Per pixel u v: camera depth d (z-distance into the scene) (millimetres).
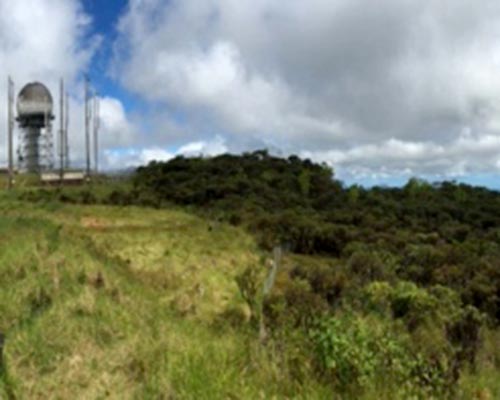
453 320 8938
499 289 23656
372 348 5918
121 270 15617
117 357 6066
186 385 5250
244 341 6773
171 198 56125
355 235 41031
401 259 31000
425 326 9820
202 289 14781
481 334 8172
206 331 7898
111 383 5492
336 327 6008
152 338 6676
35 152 70188
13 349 6156
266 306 8562
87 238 23047
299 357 5840
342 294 14062
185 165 65750
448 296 14719
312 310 7555
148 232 31656
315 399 5094
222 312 12055
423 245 37094
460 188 75188
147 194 54875
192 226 38219
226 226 40531
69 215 36438
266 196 58656
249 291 10391
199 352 5953
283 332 6461
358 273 24391
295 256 36219
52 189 53594
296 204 58188
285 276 21469
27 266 10695
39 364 5895
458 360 6598
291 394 5262
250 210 50188
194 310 11492
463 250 34375
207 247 28891
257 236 38750
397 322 8805
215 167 66438
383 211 58344
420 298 11039
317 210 57281
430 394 5523
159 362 5848
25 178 62812
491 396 6172
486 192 78125
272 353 5898
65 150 68875
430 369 5793
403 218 56875
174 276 17938
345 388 5402
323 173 71875
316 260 34375
